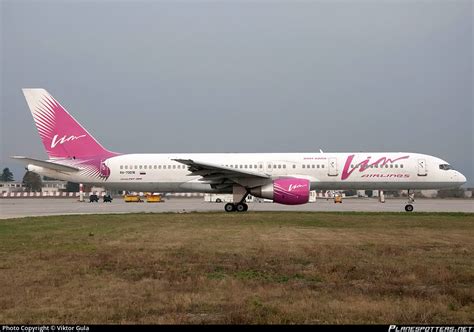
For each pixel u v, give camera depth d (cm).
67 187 19812
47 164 5350
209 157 5422
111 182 5506
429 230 3091
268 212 4916
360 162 5206
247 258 2003
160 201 10256
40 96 5525
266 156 5356
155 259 1984
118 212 5459
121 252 2173
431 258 1991
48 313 1241
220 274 1706
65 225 3531
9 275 1691
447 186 5216
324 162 5231
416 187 5234
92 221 3878
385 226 3362
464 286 1518
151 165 5453
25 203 9244
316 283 1570
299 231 3036
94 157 5525
